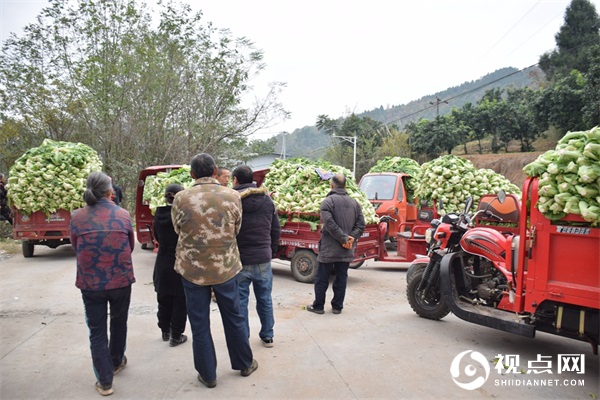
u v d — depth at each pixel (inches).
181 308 188.4
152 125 761.0
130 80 721.6
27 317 229.8
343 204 234.7
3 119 673.6
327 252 234.7
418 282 236.8
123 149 736.3
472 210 391.5
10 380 158.1
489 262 214.5
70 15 701.3
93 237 146.5
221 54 800.9
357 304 265.0
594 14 1429.6
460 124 1449.3
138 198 434.3
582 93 1041.5
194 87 788.6
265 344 191.6
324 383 158.1
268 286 190.4
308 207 316.5
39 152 395.9
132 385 155.9
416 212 499.5
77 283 147.8
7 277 328.8
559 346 200.8
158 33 765.9
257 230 184.9
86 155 414.0
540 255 167.8
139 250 459.5
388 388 155.1
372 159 1748.3
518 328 180.2
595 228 153.9
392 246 474.0
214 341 197.6
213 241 152.6
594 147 149.6
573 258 159.9
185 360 177.3
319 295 240.8
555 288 163.5
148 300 265.4
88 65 695.7
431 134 1464.1
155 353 183.9
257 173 408.2
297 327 218.2
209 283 151.9
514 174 1201.4
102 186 154.2
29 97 678.5
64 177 391.5
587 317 158.7
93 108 703.7
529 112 1242.0
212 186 158.2
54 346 189.6
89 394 148.9
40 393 149.1
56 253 442.9
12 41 682.8
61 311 240.7
